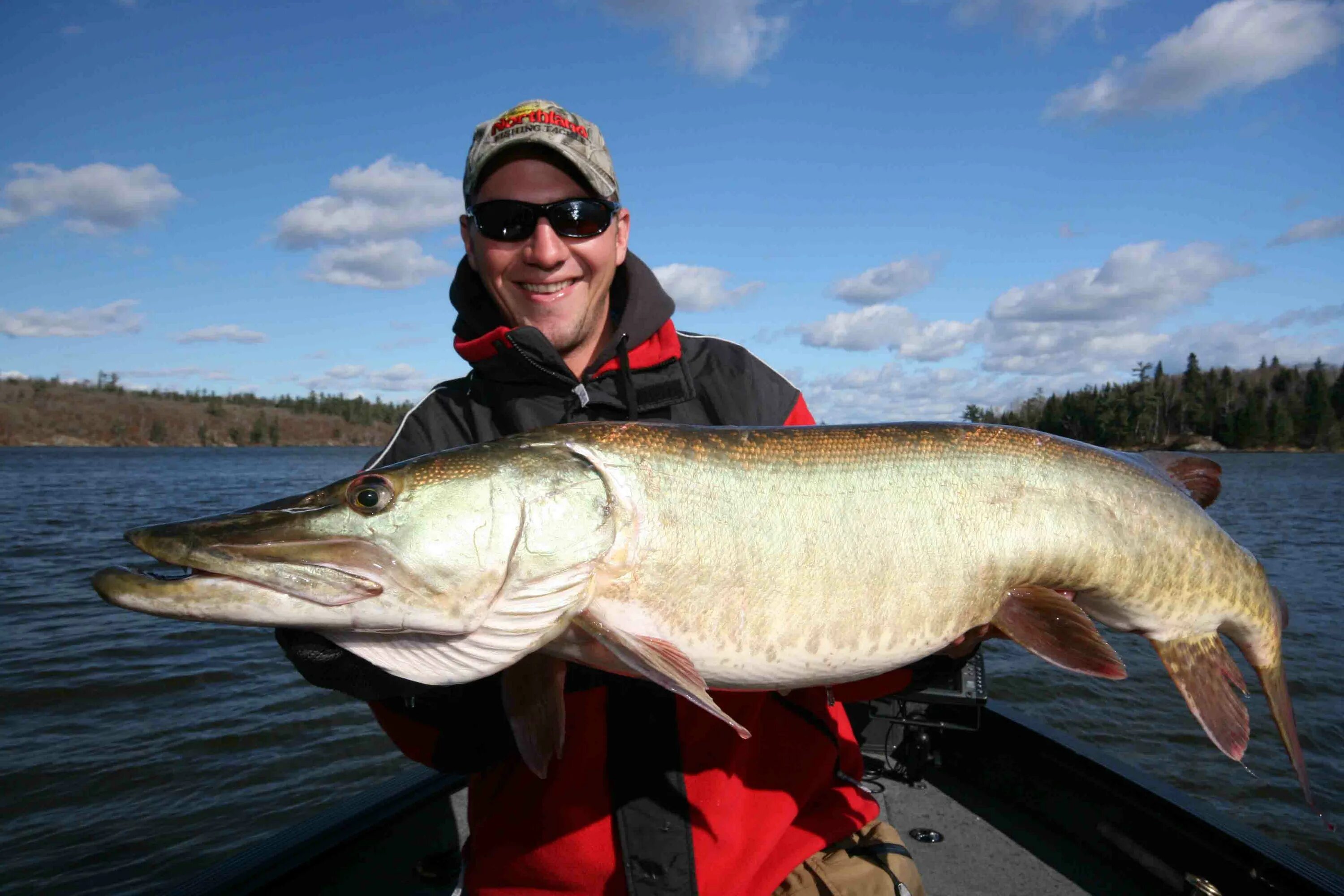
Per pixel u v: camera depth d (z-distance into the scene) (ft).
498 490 6.31
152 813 18.79
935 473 7.23
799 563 6.70
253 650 30.96
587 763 6.47
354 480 6.21
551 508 6.38
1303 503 102.32
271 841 9.19
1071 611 7.12
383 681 6.25
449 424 7.95
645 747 6.33
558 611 6.34
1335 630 33.83
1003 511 7.26
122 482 142.41
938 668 7.88
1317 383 329.93
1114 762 10.12
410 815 10.11
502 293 7.96
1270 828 17.62
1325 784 19.66
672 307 8.16
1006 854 10.17
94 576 5.80
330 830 9.39
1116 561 7.61
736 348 8.64
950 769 12.51
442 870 9.79
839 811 7.18
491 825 6.89
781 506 6.78
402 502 6.17
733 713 6.91
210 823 18.33
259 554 5.86
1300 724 23.41
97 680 27.53
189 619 5.76
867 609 6.81
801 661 6.72
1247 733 8.14
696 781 6.42
